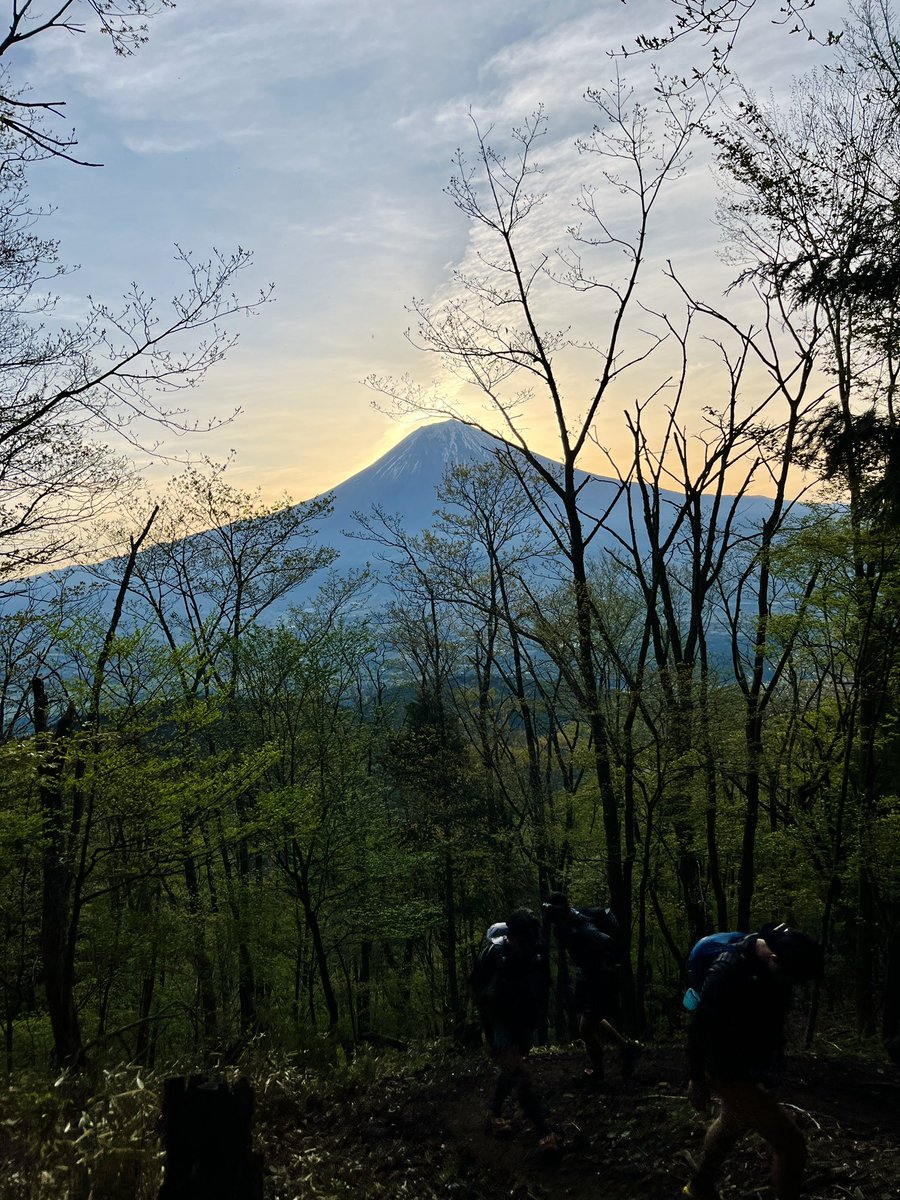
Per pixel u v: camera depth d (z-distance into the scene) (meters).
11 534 11.23
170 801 9.81
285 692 15.01
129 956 11.75
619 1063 7.06
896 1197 4.28
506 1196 5.45
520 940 5.97
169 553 18.33
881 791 12.79
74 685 10.10
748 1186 4.71
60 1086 6.44
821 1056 7.02
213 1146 4.04
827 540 10.37
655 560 12.66
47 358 10.78
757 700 11.82
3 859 8.60
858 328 10.15
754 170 11.38
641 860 14.30
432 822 21.38
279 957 15.97
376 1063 8.49
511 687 20.05
